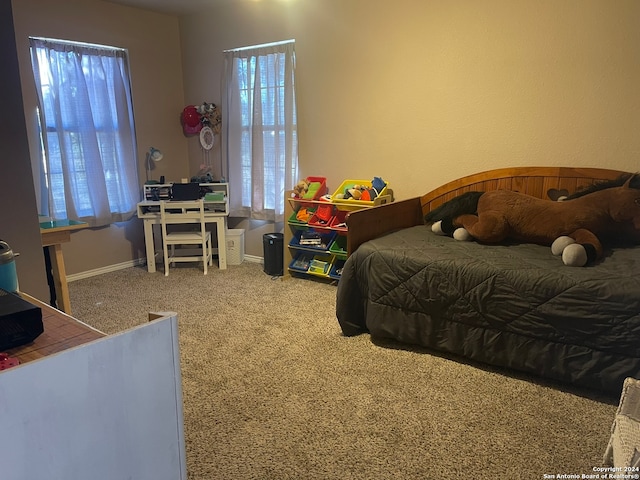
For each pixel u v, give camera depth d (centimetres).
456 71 312
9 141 179
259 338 274
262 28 401
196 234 420
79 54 375
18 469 83
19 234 186
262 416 197
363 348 260
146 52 432
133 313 315
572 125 280
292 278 394
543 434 183
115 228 423
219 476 162
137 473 103
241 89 428
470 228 271
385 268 256
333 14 359
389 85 343
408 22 326
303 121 395
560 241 236
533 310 212
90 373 90
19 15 341
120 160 418
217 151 462
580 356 204
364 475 163
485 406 202
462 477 161
